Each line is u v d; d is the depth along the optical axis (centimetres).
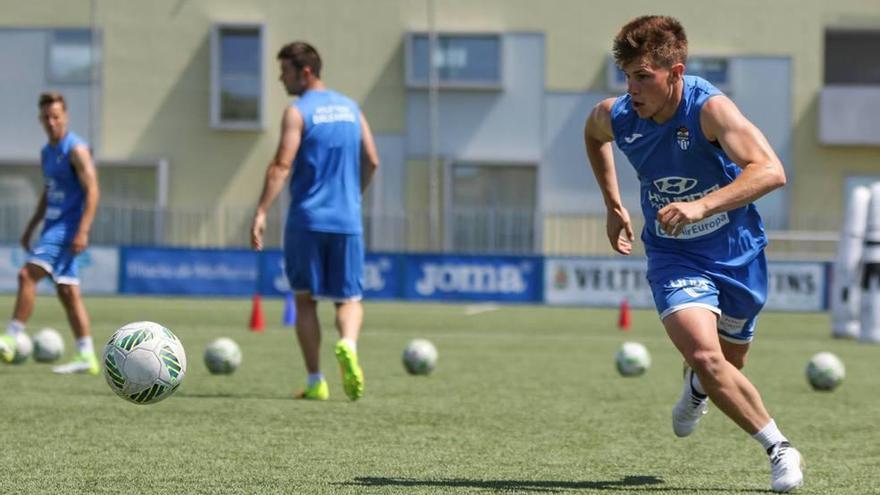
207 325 3372
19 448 1196
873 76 6469
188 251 4819
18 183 6222
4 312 3828
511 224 5441
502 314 4206
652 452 1234
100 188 6228
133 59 6200
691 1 6144
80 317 1947
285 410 1513
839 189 6200
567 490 1011
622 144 1034
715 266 1015
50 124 1892
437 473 1085
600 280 4734
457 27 6166
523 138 6188
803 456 1234
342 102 1614
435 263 4809
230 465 1110
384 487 1007
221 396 1658
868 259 3172
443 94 6184
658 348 2809
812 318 4312
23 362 2095
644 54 960
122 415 1443
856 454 1249
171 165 6216
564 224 5594
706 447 1273
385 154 6175
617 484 1045
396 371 2102
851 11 6153
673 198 1020
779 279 4653
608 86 6166
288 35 6169
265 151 6225
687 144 988
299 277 1606
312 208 1580
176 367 1115
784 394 1838
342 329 1592
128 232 5462
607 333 3347
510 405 1623
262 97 6159
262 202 1576
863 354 2734
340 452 1198
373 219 5509
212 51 6138
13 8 6194
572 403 1659
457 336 3127
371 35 6159
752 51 6156
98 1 6181
